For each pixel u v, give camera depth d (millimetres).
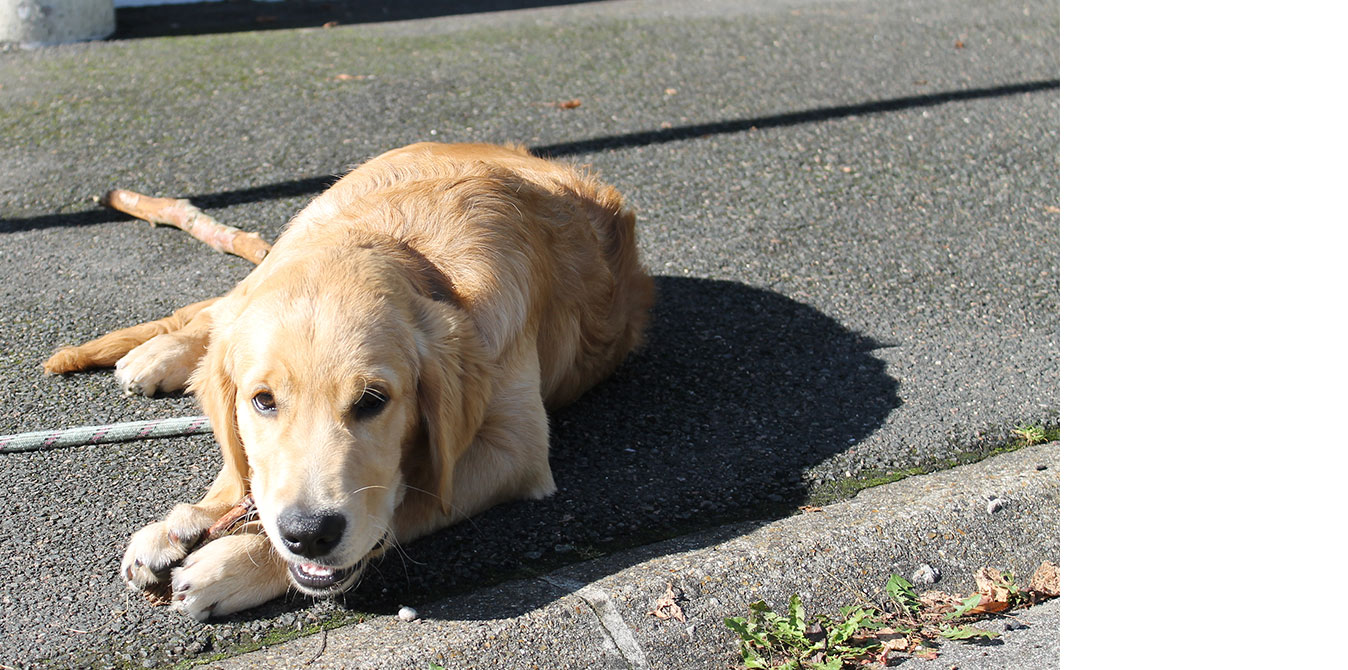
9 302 4578
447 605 2902
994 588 3145
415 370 3018
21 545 3092
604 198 4383
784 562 3086
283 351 2846
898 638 2951
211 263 5027
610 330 4188
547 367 3799
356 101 7168
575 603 2863
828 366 4395
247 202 5617
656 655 2811
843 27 9344
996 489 3471
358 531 2781
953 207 5977
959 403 4152
